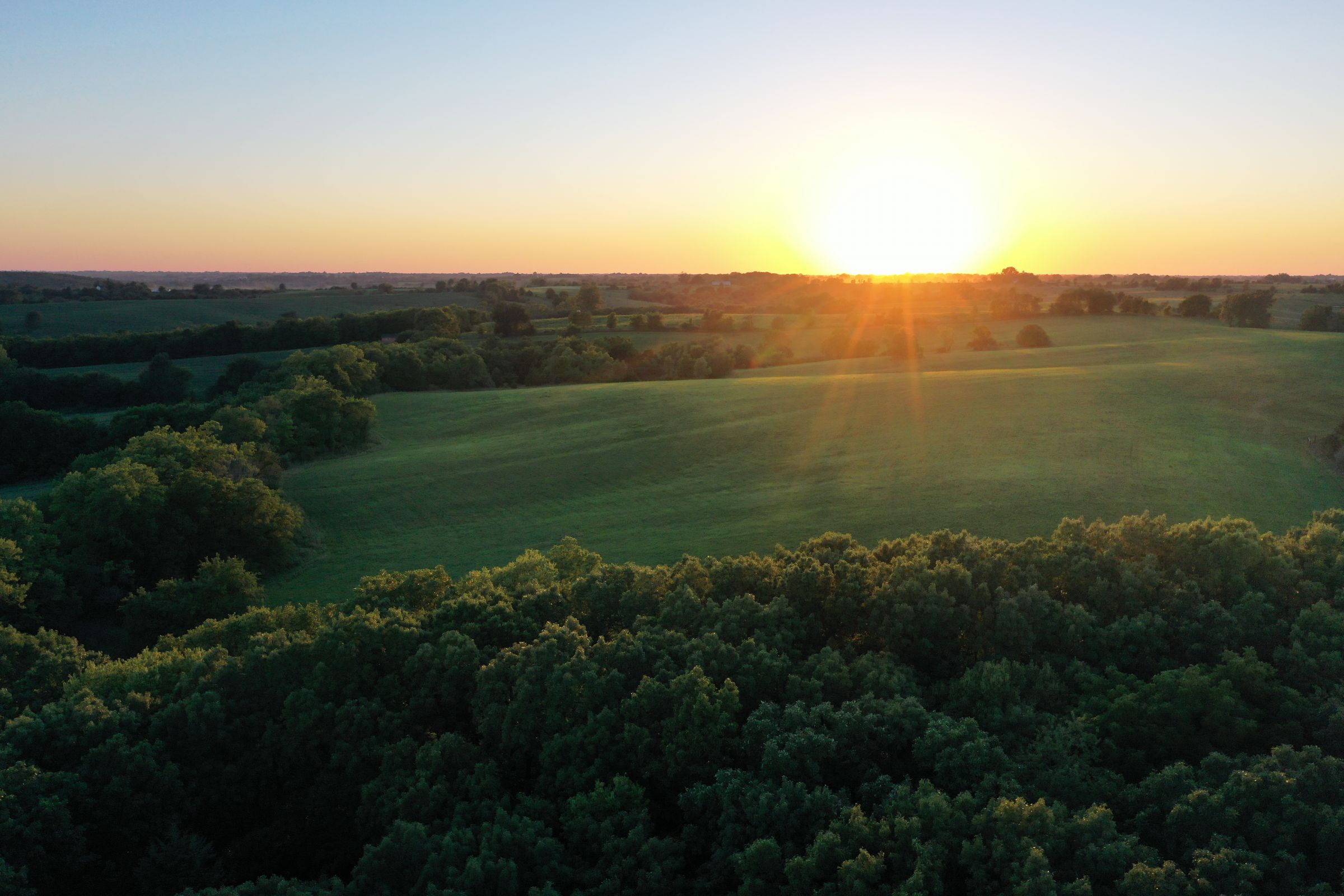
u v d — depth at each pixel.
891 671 27.81
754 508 63.81
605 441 84.25
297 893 20.78
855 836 19.84
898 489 64.69
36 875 22.67
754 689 27.20
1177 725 24.14
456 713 29.42
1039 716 24.83
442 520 66.38
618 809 22.78
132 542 53.19
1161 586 30.98
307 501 70.56
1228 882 17.45
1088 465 66.44
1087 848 18.78
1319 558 31.94
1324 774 19.84
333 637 29.92
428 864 20.53
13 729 26.12
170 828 24.97
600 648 29.03
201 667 30.56
